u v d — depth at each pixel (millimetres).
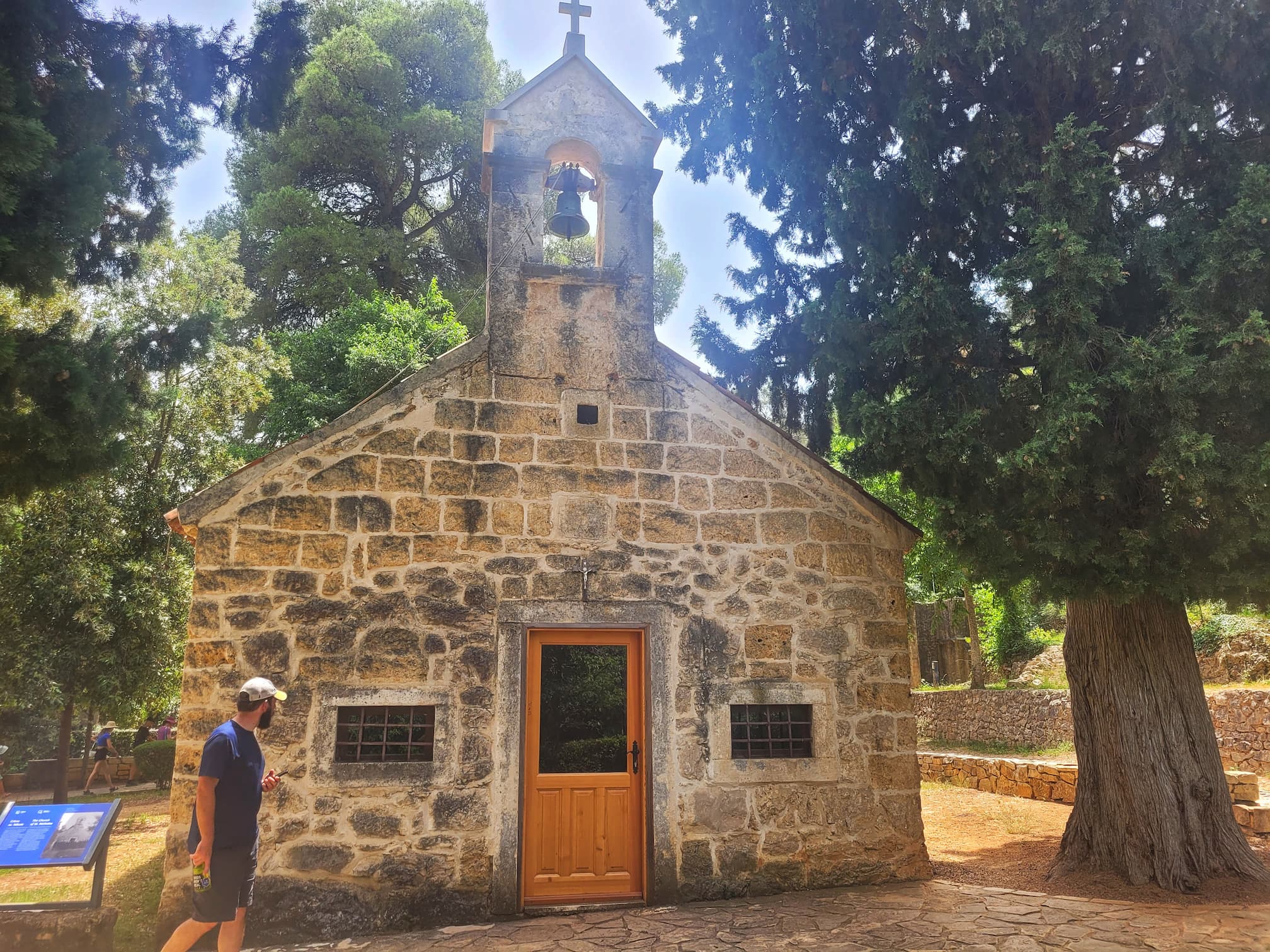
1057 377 5836
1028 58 6457
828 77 7336
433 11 24703
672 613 6742
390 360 15969
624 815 6477
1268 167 5453
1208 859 6434
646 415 7082
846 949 5039
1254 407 5422
